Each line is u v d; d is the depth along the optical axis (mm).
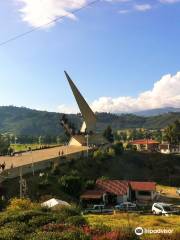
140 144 185250
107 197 80000
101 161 111250
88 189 80688
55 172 82250
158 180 118188
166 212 58062
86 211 58281
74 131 140875
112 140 153875
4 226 28297
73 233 24547
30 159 90000
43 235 24562
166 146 183375
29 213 30703
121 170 115188
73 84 134875
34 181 73812
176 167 133125
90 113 139250
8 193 63719
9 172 69812
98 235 24625
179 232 24719
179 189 97875
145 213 59031
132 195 86875
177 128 184250
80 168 97312
